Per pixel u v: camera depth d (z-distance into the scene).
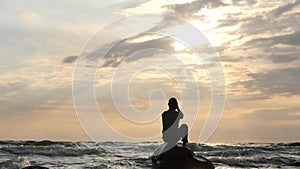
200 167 8.73
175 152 8.84
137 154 22.80
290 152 26.56
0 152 22.45
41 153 22.48
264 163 16.83
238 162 16.95
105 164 15.10
